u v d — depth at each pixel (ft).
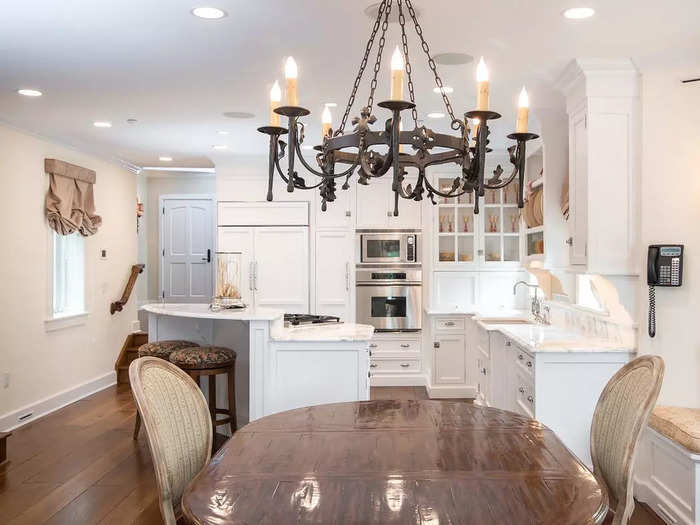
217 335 15.55
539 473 6.19
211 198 29.17
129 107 14.70
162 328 15.89
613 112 11.65
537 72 11.96
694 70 11.15
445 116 15.33
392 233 21.86
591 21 9.41
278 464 6.53
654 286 11.17
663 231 11.28
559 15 9.17
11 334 16.34
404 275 21.93
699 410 10.78
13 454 14.23
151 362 7.20
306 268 21.86
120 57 11.08
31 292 17.26
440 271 21.25
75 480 12.56
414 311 21.90
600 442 7.47
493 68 11.69
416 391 21.36
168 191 29.30
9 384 16.28
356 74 12.02
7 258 16.15
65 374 19.08
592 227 11.71
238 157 21.67
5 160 16.10
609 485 7.13
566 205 14.84
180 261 29.27
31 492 11.94
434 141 6.89
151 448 6.32
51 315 18.26
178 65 11.51
